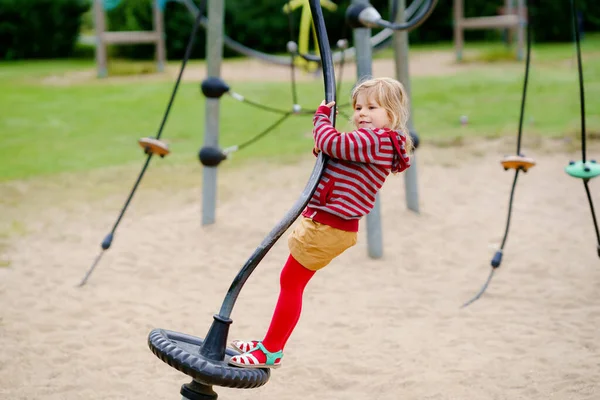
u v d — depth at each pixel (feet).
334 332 17.38
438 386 14.65
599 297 18.86
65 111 44.42
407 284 20.38
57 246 23.18
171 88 52.54
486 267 21.35
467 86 49.75
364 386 14.79
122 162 33.22
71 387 14.80
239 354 10.88
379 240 22.24
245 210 26.63
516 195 27.78
